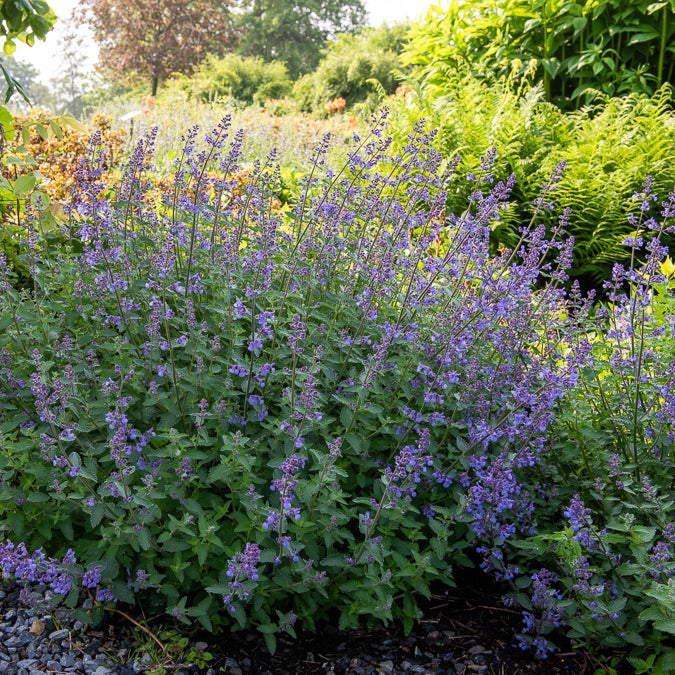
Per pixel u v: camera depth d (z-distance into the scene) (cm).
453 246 397
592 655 301
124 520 285
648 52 927
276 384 346
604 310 397
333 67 2483
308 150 784
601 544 299
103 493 279
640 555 283
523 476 357
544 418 317
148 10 3084
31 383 291
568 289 730
